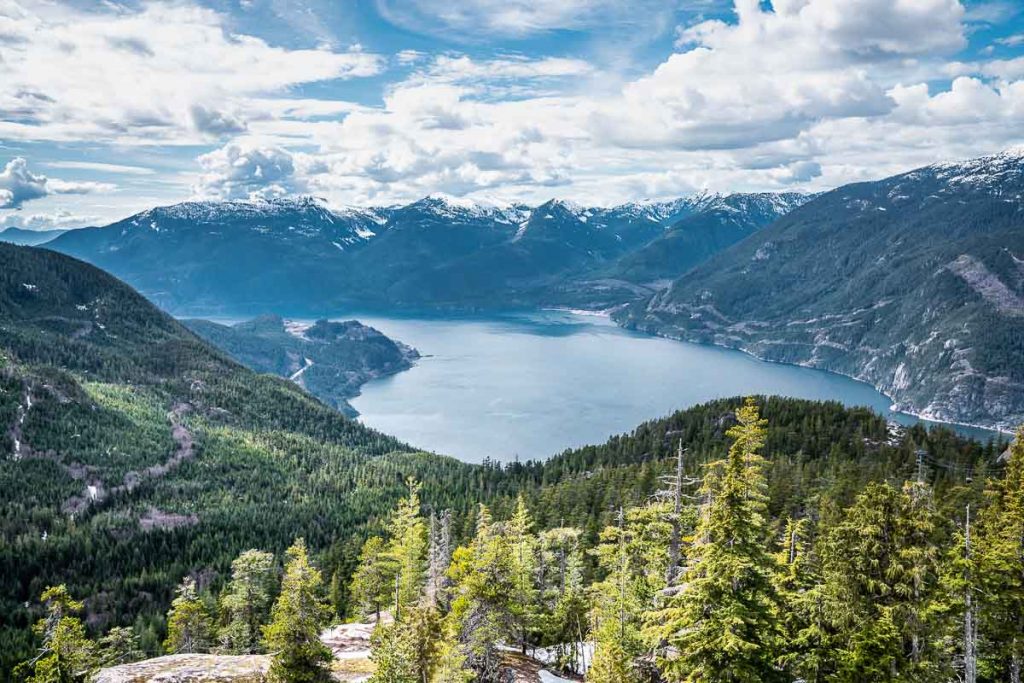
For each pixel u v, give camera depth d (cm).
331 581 13738
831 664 4531
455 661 5028
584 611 7181
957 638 4453
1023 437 4972
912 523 4094
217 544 17450
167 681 6088
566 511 14012
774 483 11556
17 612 13662
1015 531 4553
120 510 19312
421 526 8956
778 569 5025
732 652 3684
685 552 4062
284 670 5234
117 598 14788
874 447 17025
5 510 17888
